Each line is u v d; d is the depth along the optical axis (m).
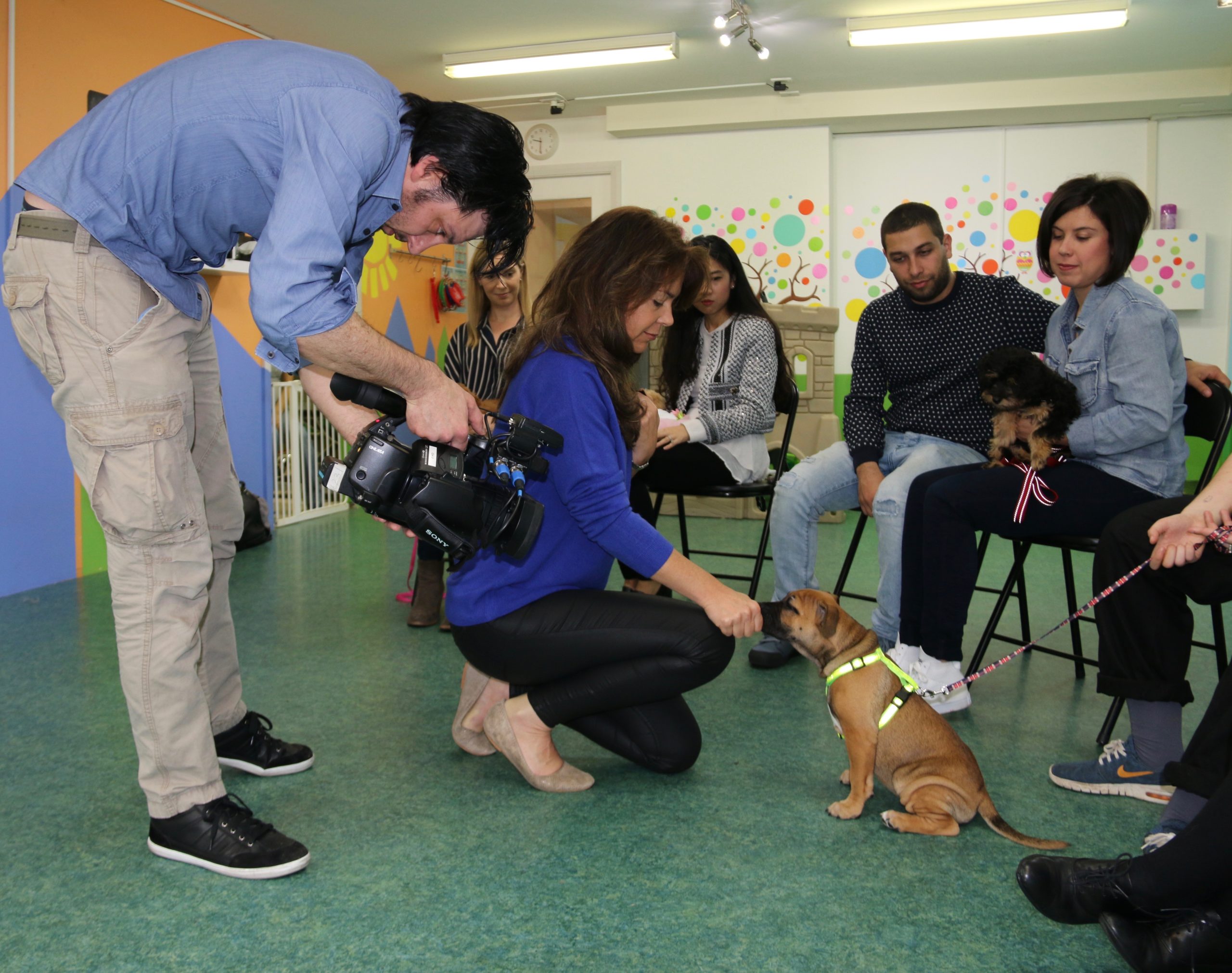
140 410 1.49
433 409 1.45
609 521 1.71
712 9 4.73
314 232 1.30
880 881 1.55
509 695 2.00
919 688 2.09
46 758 2.04
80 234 1.45
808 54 5.35
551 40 5.16
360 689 2.51
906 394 2.92
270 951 1.35
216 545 1.86
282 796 1.86
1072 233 2.28
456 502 1.45
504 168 1.47
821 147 6.36
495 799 1.86
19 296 1.46
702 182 6.57
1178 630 1.83
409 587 3.63
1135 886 1.26
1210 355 6.24
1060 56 5.36
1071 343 2.42
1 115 3.47
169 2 4.31
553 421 1.71
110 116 1.45
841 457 2.91
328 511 5.56
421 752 2.09
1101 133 6.20
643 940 1.37
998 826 1.66
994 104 5.87
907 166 6.47
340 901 1.48
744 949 1.35
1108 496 2.22
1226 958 1.20
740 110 6.25
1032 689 2.57
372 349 1.34
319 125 1.34
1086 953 1.35
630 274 1.71
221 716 1.92
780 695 2.51
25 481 3.62
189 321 1.60
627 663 1.77
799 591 1.92
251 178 1.44
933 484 2.33
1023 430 2.32
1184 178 6.14
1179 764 1.47
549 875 1.56
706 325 3.18
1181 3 4.59
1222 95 5.58
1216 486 1.67
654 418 2.22
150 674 1.55
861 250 6.58
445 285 6.62
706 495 3.06
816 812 1.81
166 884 1.53
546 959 1.33
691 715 1.98
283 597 3.54
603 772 2.00
